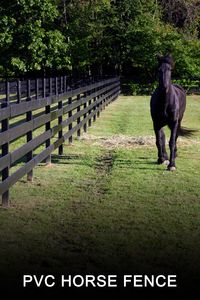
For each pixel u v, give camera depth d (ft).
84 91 43.83
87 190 24.53
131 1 114.62
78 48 111.65
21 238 17.84
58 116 31.83
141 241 17.78
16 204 21.81
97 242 17.61
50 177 27.04
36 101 26.07
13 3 85.46
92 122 53.98
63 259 16.10
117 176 27.63
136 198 23.20
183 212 21.17
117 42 115.75
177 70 114.93
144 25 114.42
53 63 95.40
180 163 31.65
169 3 130.31
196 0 131.34
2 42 84.58
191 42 119.14
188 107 78.38
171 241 17.84
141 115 63.82
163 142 31.50
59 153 33.76
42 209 21.21
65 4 114.21
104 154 34.53
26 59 89.35
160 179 27.09
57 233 18.42
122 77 117.70
